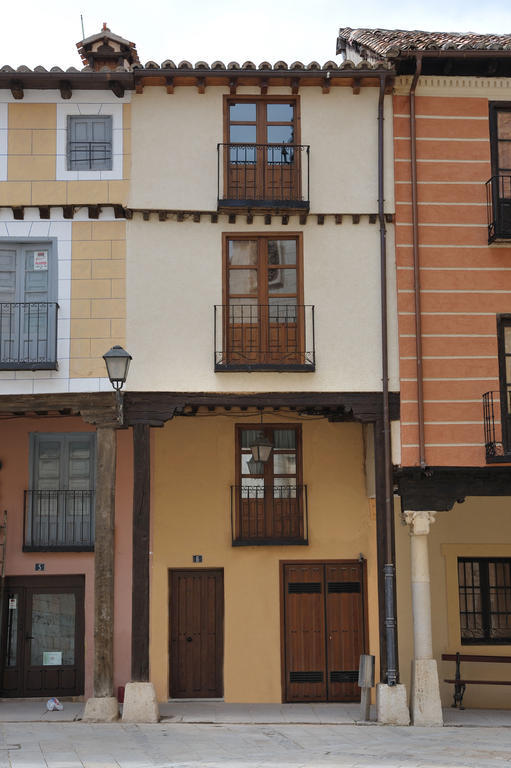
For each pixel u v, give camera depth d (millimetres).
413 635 15617
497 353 14891
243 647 16109
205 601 16375
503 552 16484
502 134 15422
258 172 15266
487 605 16516
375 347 14891
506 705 15914
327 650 16203
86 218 14977
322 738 12695
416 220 14961
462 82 15352
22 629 16188
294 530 16547
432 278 14977
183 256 14938
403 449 14555
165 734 12859
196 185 15031
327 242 15117
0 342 14711
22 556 16219
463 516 16562
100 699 13836
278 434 16906
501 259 15094
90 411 14516
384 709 13930
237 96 15328
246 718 14312
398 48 14719
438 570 16375
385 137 15297
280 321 15133
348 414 16453
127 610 16016
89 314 14742
